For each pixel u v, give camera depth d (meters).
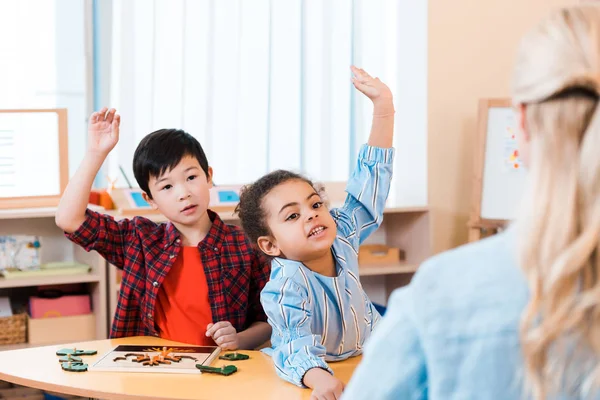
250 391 1.39
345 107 3.42
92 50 3.04
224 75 3.21
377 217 1.77
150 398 1.36
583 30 0.66
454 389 0.68
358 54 3.42
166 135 1.96
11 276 2.71
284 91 3.32
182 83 3.15
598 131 0.63
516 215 0.69
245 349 1.89
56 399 2.65
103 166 3.06
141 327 2.02
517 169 3.05
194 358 1.60
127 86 3.08
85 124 3.05
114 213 2.76
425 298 0.71
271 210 1.58
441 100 3.25
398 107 3.40
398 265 3.18
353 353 1.64
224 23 3.20
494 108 3.10
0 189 2.83
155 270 1.96
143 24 3.09
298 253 1.56
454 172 3.30
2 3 2.94
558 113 0.66
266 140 3.29
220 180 3.24
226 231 2.04
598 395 0.64
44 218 3.01
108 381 1.45
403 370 0.72
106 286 2.76
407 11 3.31
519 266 0.66
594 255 0.64
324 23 3.36
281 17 3.29
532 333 0.65
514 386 0.67
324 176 3.41
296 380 1.41
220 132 3.22
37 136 2.89
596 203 0.63
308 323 1.52
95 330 2.81
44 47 3.00
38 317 2.77
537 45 0.68
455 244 3.32
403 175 3.38
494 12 3.33
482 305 0.68
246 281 2.04
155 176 1.93
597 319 0.63
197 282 1.99
